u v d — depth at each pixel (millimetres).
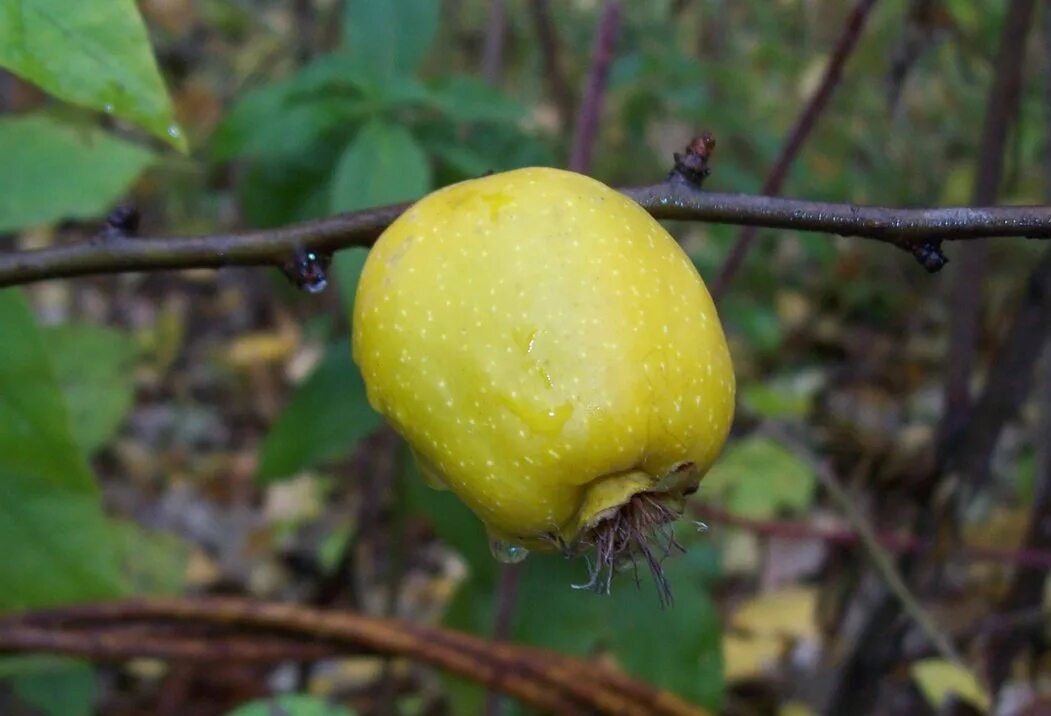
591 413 126
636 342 128
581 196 134
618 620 244
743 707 385
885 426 542
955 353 279
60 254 150
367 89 234
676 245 138
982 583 378
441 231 134
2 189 230
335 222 149
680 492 137
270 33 591
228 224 604
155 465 563
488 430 129
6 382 193
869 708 289
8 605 201
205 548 513
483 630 248
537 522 133
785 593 368
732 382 136
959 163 509
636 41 416
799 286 593
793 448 283
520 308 128
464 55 541
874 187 502
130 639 190
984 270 276
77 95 128
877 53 464
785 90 541
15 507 199
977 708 281
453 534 245
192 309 675
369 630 192
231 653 191
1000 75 259
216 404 613
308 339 478
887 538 286
